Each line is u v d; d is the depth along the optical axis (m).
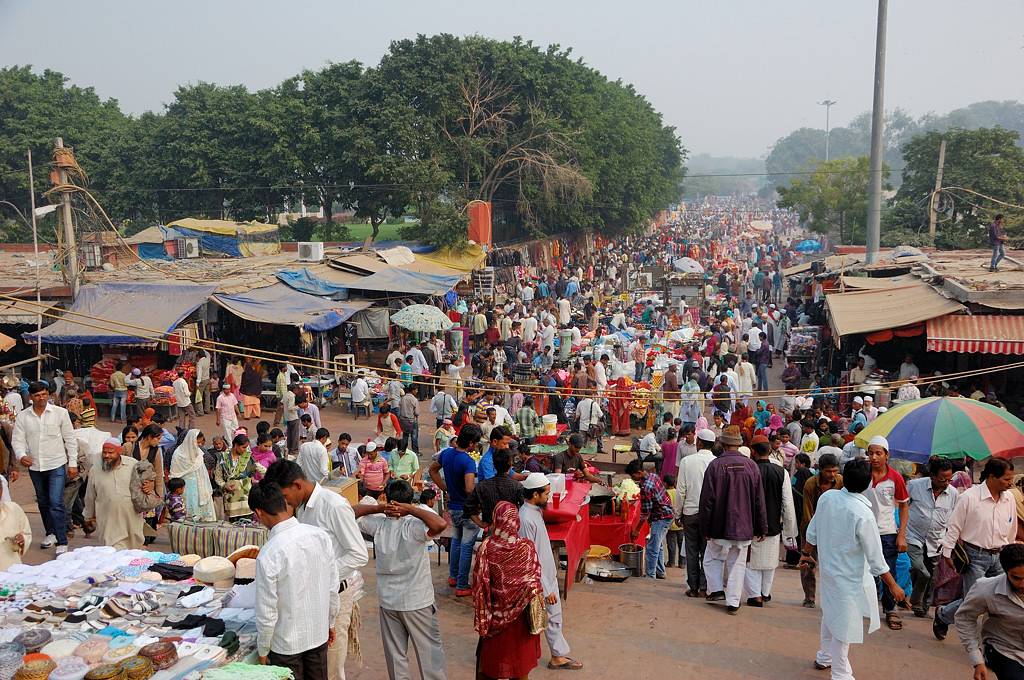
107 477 9.26
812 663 6.78
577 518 8.58
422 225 37.38
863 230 52.22
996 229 22.11
